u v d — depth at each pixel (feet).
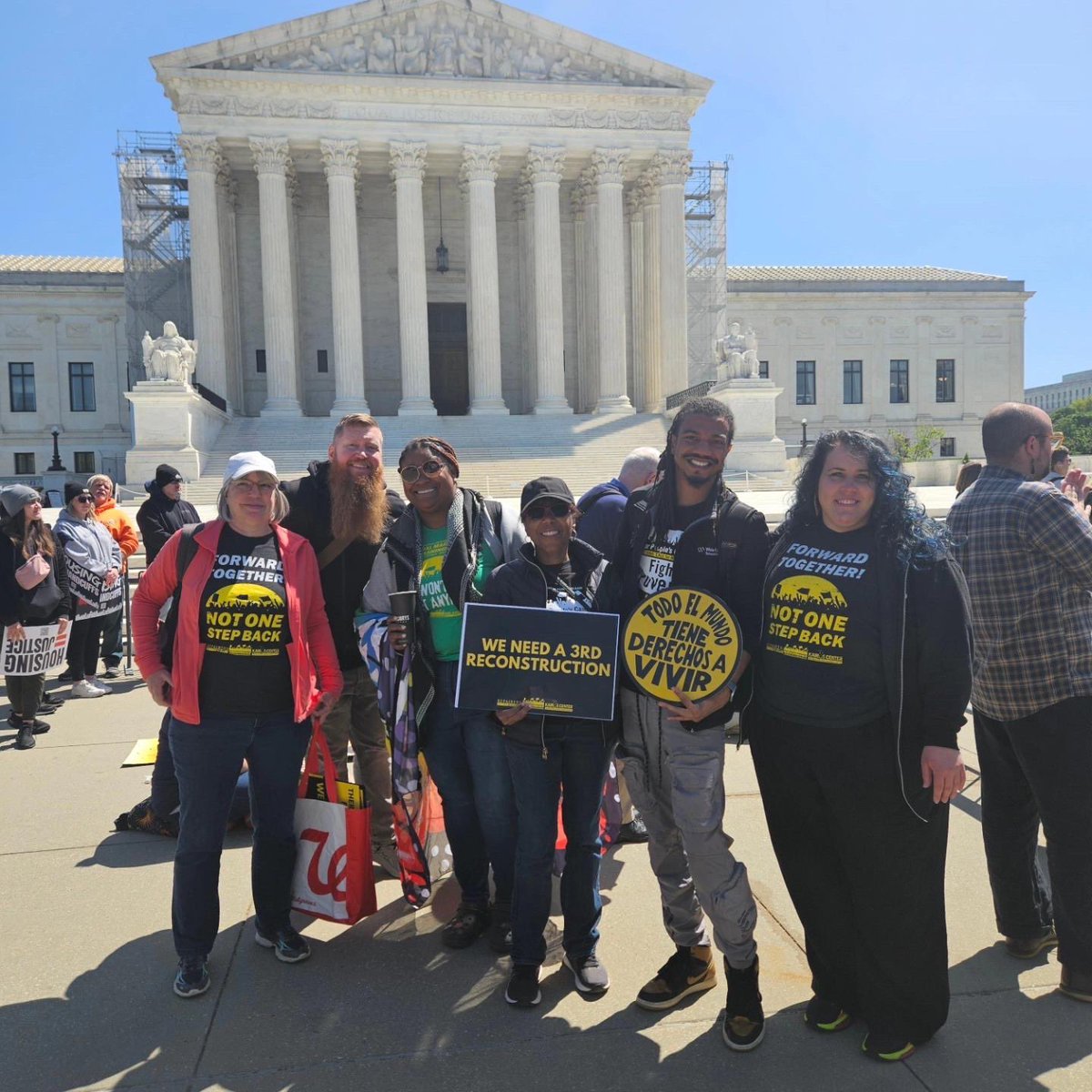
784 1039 11.92
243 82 119.44
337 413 122.62
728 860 11.92
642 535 13.44
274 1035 12.13
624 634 12.52
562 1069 11.34
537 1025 12.32
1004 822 13.75
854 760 11.48
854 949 12.03
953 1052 11.52
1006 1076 11.04
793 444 194.18
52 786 22.39
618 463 111.34
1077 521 12.86
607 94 127.03
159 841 18.90
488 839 14.52
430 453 14.75
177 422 99.66
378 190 142.00
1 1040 12.09
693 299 157.48
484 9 124.98
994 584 13.26
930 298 198.49
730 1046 11.67
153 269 143.43
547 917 13.19
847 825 11.61
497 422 123.24
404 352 125.18
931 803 11.41
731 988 11.82
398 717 14.62
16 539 25.40
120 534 39.45
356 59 123.34
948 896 15.81
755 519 12.73
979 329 201.36
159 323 143.84
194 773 13.42
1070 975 12.60
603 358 129.18
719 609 12.14
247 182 136.36
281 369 122.11
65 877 17.16
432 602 15.01
